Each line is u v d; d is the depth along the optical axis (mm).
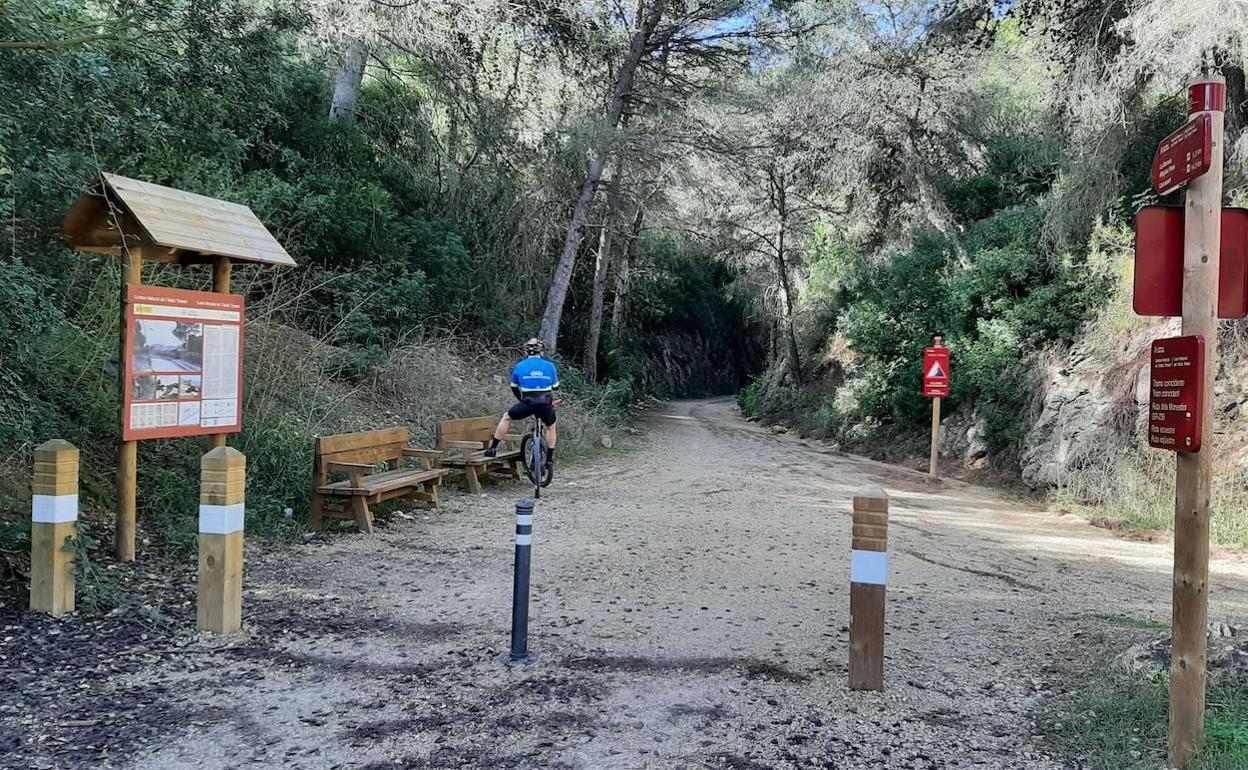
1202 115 3428
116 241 6625
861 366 20953
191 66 7332
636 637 5277
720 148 20719
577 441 15992
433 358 14805
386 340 14930
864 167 23344
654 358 41812
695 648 5098
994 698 4395
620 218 24812
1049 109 15969
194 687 4289
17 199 6938
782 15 19828
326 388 11641
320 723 3914
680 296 42312
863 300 20156
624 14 20438
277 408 9570
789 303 27312
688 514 9938
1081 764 3621
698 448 18078
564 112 20875
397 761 3555
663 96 20734
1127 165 14273
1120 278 13844
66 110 6727
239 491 5148
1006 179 21656
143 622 5180
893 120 22266
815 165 24547
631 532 8719
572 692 4352
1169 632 5562
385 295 15117
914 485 13992
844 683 4559
